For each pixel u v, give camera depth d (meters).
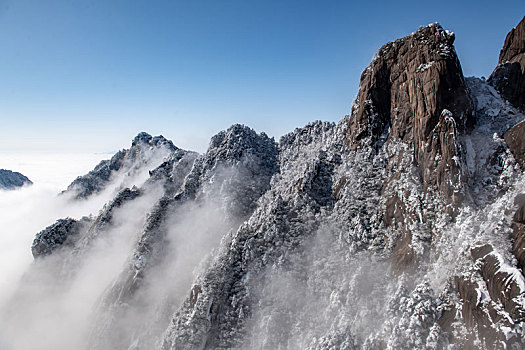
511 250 42.72
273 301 62.50
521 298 38.25
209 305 63.66
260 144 114.62
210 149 109.88
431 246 55.22
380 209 66.81
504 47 77.00
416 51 70.38
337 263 63.22
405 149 67.69
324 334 53.28
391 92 75.88
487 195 54.88
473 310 41.84
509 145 57.91
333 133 92.69
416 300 46.81
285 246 69.19
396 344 43.81
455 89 63.81
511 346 36.88
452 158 56.94
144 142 173.12
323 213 72.81
